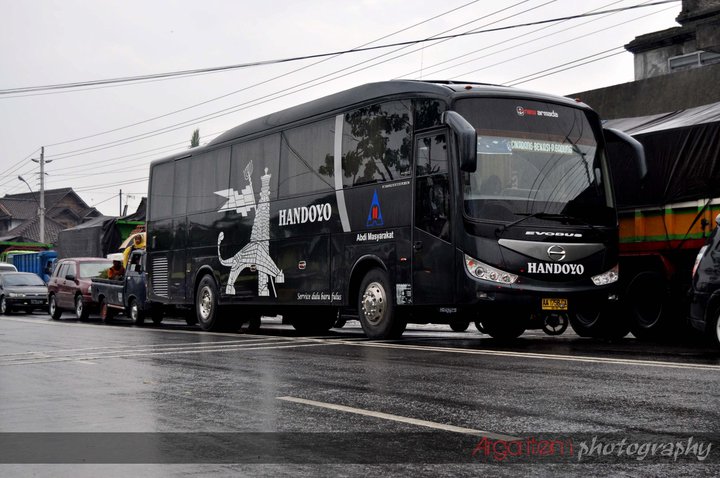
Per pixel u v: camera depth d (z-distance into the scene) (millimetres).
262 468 5074
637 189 13633
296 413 6902
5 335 17438
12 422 6805
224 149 18797
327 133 15445
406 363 10203
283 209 16500
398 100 13836
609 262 13109
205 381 9039
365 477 4820
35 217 86438
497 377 8695
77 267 26875
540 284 12586
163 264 21188
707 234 12672
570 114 13484
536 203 12797
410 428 6172
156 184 21828
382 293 14008
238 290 17938
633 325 13836
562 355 10758
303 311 17781
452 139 12656
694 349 11852
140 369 10367
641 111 21578
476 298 12344
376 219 14070
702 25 22250
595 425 6113
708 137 12688
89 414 7125
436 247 12859
